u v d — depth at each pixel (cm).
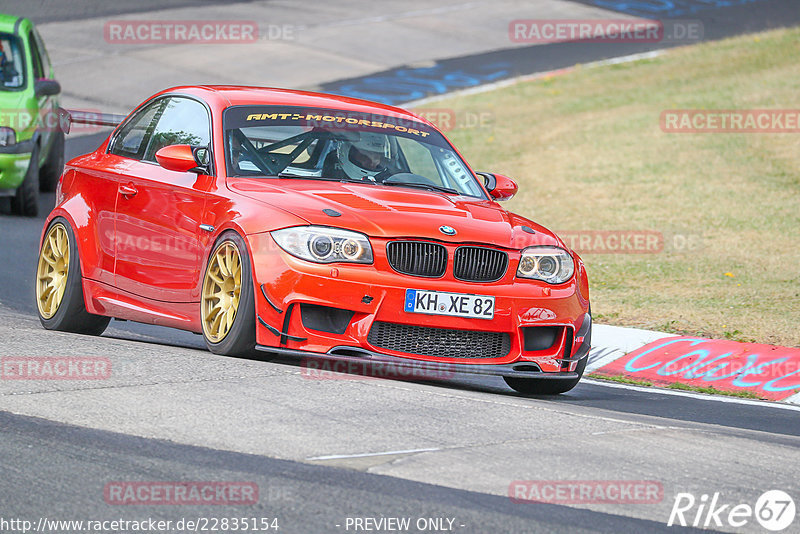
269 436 1670
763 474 1662
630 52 10019
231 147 2488
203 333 2344
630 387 2805
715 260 4488
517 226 2408
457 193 2614
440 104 8362
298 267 2180
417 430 1755
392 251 2225
